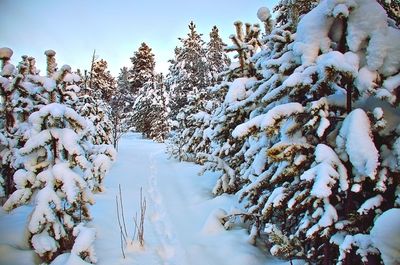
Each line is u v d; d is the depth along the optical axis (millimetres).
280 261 4602
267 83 4762
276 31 5383
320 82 3490
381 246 2615
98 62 30266
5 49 7477
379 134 3400
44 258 4465
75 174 4691
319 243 4027
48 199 4445
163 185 9891
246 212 5348
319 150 3393
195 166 12859
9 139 7152
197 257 4984
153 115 28672
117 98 35938
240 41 7137
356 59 3328
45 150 4887
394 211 2686
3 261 4352
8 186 7379
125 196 8453
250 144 6129
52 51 5883
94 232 4637
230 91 6605
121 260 4863
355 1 3457
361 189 3592
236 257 4730
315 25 3748
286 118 3701
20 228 5355
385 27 3375
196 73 24609
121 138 31047
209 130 10094
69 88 8102
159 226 6477
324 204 3484
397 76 3234
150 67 36625
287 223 4973
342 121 3715
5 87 7586
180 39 27453
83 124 5047
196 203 7664
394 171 3178
